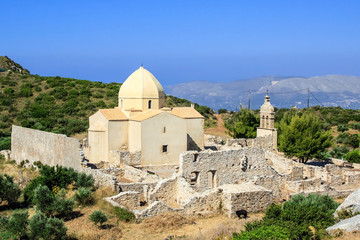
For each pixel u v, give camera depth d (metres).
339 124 112.50
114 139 61.25
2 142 85.25
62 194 37.91
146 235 31.12
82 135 92.75
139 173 47.44
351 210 30.48
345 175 52.75
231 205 35.69
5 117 104.19
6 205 39.94
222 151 45.16
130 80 64.69
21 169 64.50
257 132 72.31
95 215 32.00
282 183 48.16
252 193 36.62
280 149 65.25
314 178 48.41
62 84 134.12
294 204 34.25
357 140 90.69
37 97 119.94
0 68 154.62
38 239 29.22
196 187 43.53
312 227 27.98
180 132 61.88
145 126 59.31
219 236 29.09
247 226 29.14
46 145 62.25
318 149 63.31
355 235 26.22
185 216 35.19
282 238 25.33
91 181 41.94
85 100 119.19
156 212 34.75
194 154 43.28
